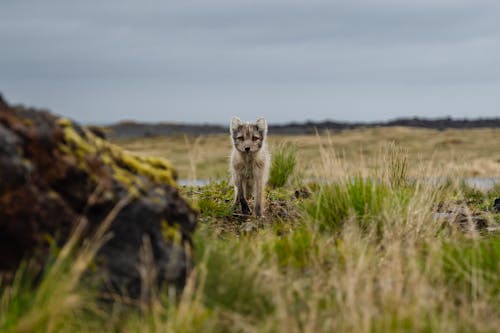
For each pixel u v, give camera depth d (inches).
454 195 973.2
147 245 409.1
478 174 1818.4
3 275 382.3
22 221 374.3
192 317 380.5
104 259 400.8
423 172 839.1
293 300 427.5
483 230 703.7
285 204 912.3
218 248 506.9
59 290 361.1
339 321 391.2
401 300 404.2
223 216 800.3
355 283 423.5
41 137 395.9
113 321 386.3
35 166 389.1
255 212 844.6
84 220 400.2
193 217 484.1
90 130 468.4
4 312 360.8
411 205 642.2
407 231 597.9
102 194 408.5
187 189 999.0
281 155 1115.9
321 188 682.8
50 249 387.2
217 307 404.8
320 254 510.6
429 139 4847.4
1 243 378.0
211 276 438.6
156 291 408.2
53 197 390.6
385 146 895.7
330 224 637.9
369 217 625.6
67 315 371.9
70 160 406.6
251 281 443.2
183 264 421.1
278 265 502.0
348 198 643.5
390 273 464.4
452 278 477.4
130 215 410.3
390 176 826.8
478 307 412.8
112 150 452.1
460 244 576.1
